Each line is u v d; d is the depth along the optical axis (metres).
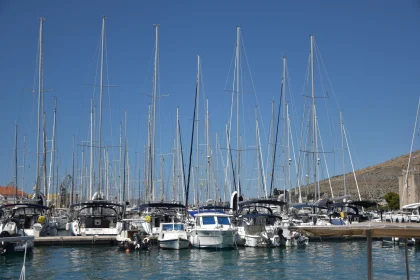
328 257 38.59
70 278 29.92
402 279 29.41
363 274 31.12
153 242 45.47
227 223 44.69
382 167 167.25
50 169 71.56
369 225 15.25
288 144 64.12
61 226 65.19
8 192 84.75
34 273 31.47
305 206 55.91
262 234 44.16
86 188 77.50
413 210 57.44
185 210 52.97
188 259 37.62
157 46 57.00
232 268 33.56
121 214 51.66
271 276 30.58
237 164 56.50
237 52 58.06
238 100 57.53
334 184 142.88
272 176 61.97
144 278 30.06
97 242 45.78
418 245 45.28
